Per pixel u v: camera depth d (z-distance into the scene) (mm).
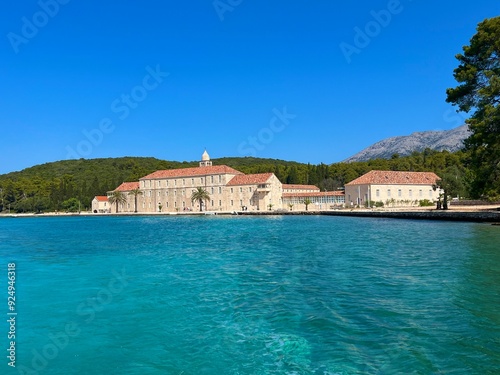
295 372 10430
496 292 17156
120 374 10898
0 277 25359
